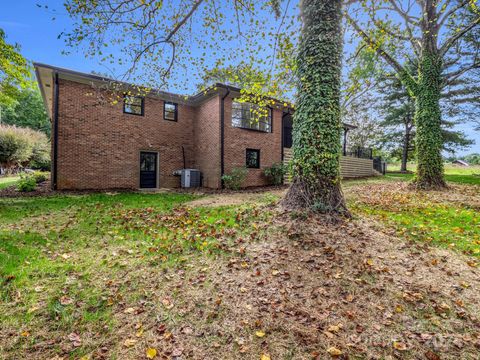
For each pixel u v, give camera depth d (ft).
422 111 30.42
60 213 18.25
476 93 53.01
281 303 7.87
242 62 19.66
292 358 5.96
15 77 25.81
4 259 10.10
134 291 8.48
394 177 52.29
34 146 56.18
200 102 40.37
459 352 6.11
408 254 11.00
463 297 8.15
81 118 31.63
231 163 37.35
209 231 13.96
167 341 6.45
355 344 6.36
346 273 9.44
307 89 15.51
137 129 36.01
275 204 16.92
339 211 14.52
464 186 31.81
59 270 9.61
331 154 14.98
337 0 15.61
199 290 8.58
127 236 13.52
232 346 6.32
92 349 6.17
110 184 33.78
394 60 31.71
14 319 6.98
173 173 39.19
